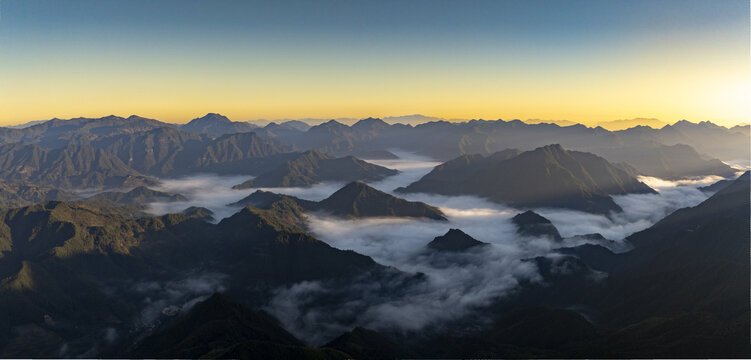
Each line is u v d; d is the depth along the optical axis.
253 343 159.00
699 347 147.75
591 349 166.12
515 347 188.62
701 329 159.88
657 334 166.62
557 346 183.88
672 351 149.50
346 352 176.50
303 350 158.50
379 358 179.62
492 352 185.38
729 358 139.25
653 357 149.75
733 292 183.88
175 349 180.25
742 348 141.25
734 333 148.88
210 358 153.75
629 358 153.38
